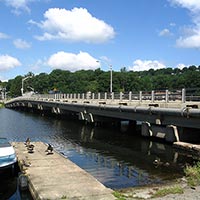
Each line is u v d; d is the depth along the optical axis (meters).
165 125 28.69
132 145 28.06
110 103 39.62
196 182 14.15
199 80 132.00
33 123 52.88
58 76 179.88
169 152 23.81
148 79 149.25
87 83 153.62
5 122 55.00
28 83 186.75
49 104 70.38
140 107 30.48
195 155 22.20
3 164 16.33
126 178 16.69
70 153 24.81
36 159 18.50
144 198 11.80
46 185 13.27
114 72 137.88
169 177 16.64
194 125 24.19
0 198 13.80
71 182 13.70
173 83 147.00
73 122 53.97
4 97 190.12
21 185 14.44
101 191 12.39
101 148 27.03
